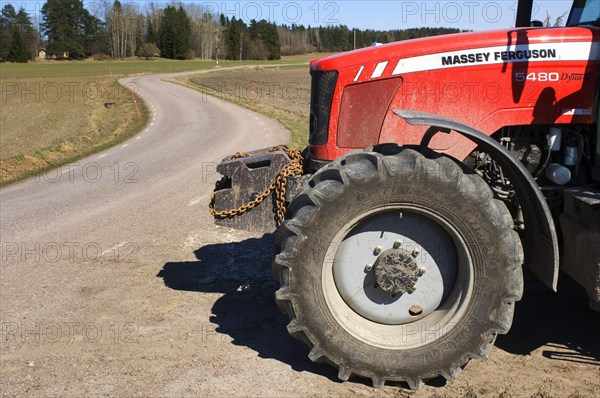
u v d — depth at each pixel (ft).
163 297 17.71
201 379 12.71
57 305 17.33
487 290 11.60
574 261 12.23
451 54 13.28
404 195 11.55
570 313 15.31
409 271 11.96
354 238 12.12
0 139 73.20
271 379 12.60
